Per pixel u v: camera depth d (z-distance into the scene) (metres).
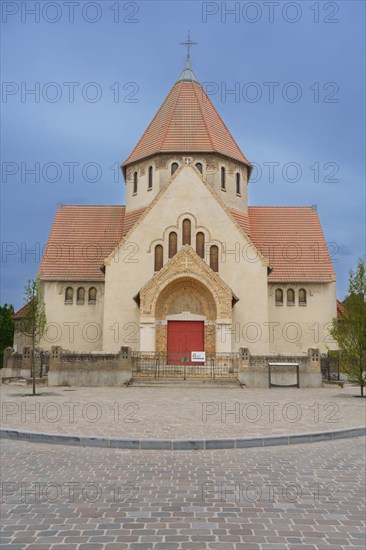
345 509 7.78
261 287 38.94
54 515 7.42
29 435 13.18
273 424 15.20
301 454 11.70
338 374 37.00
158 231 39.59
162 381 31.53
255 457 11.36
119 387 30.62
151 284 36.28
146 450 12.12
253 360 31.55
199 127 44.50
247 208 46.34
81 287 43.84
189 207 39.88
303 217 49.44
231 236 39.56
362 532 6.87
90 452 11.85
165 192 40.12
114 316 38.69
